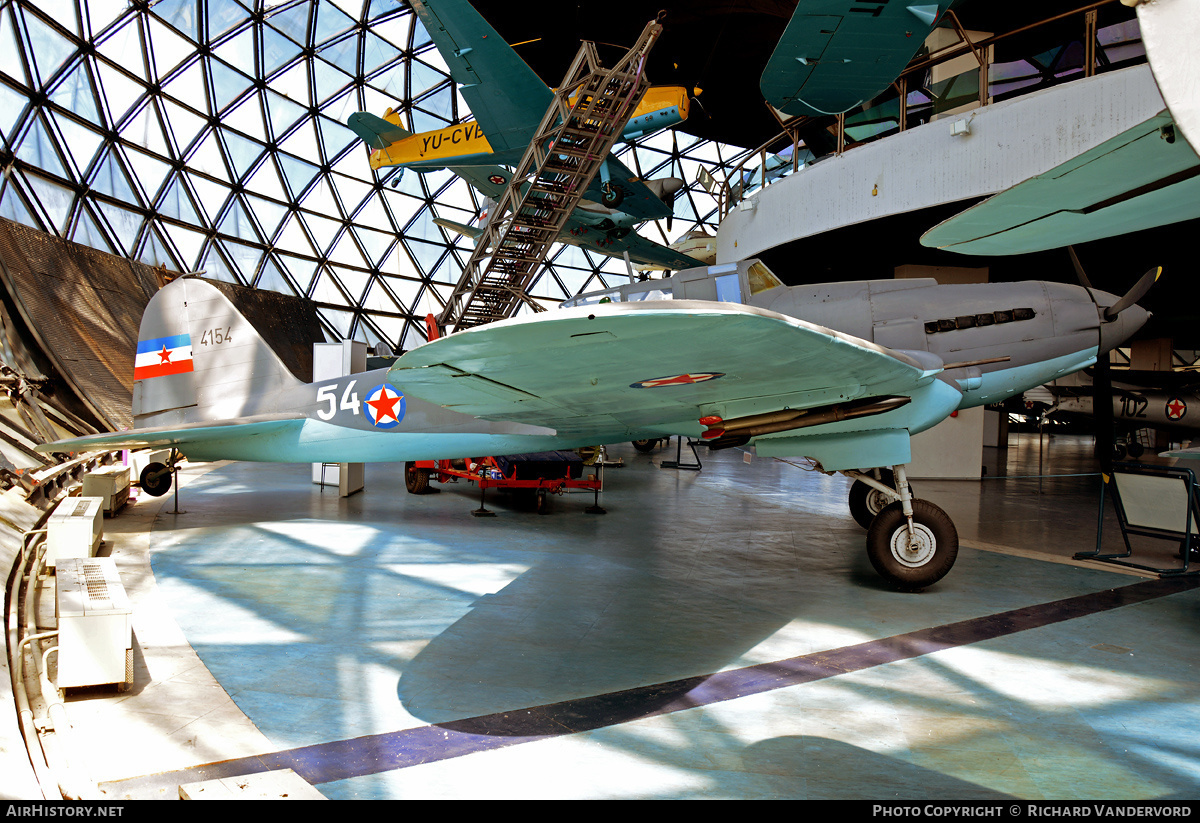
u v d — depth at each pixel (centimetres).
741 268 688
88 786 240
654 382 427
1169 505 611
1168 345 2144
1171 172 295
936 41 1157
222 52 1745
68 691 327
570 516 861
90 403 1081
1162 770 273
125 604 328
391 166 2003
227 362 795
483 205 2781
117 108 1524
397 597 504
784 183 1129
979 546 705
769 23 1812
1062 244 390
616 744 290
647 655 398
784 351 377
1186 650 412
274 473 1212
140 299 1432
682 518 865
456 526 778
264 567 577
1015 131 834
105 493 766
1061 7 1234
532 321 285
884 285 674
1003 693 348
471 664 381
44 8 1277
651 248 2139
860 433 554
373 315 2455
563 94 1133
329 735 295
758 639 427
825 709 328
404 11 2036
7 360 997
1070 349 642
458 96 2414
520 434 674
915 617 473
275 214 2094
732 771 268
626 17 1817
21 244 1177
